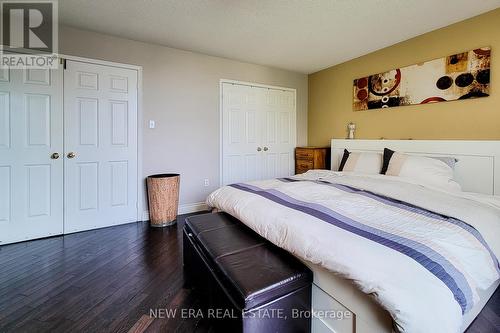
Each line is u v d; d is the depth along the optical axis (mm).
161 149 3410
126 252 2387
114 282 1879
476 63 2488
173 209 3215
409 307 896
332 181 2547
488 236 1444
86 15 2549
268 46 3328
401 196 1927
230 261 1359
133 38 3096
